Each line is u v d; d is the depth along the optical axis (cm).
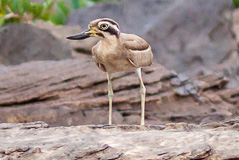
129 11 2550
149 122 1387
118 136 747
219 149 688
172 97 1516
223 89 1659
